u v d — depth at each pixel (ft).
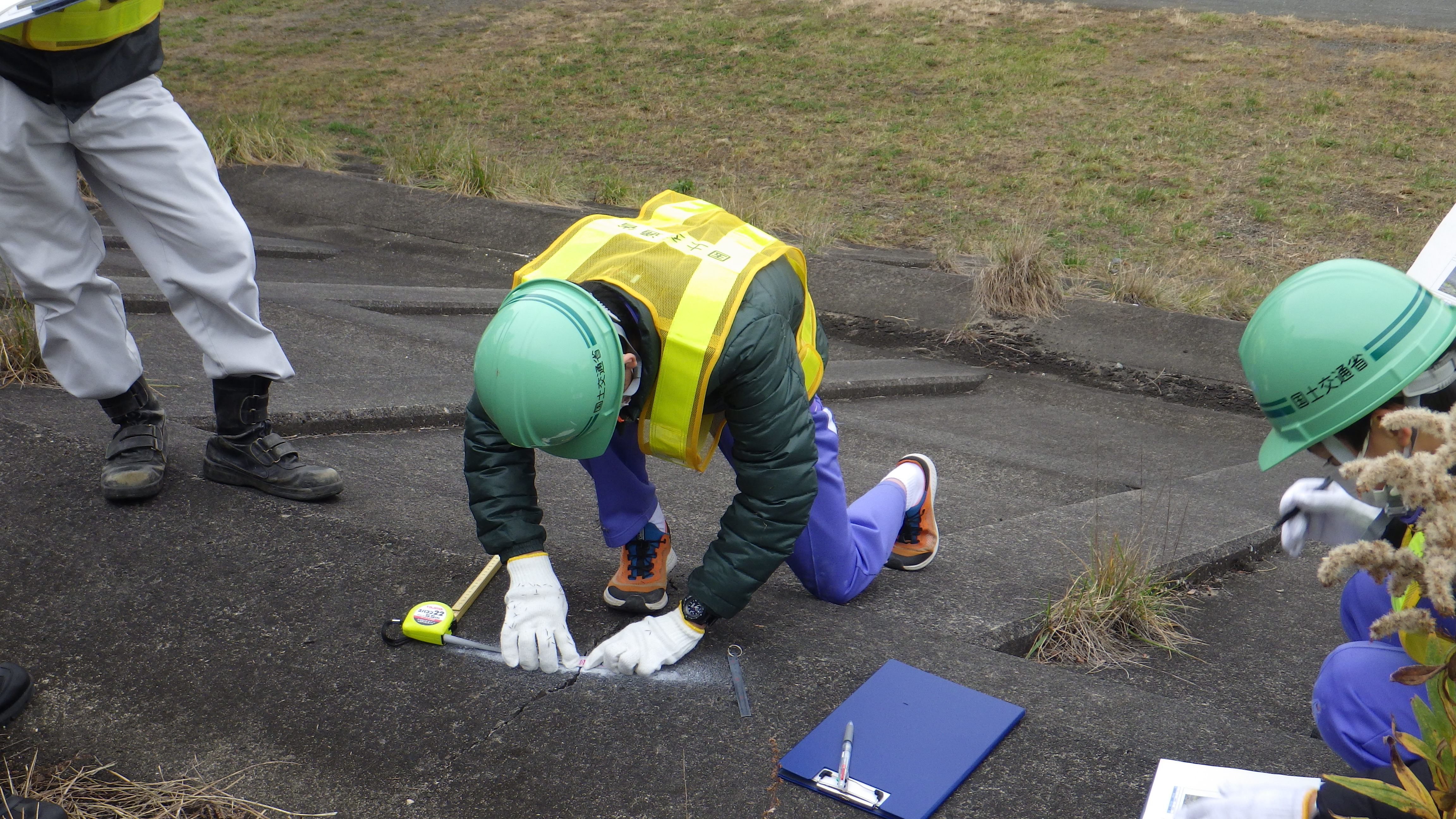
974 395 22.04
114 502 10.00
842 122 48.73
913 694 8.07
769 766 7.39
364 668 8.29
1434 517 4.52
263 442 10.46
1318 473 17.06
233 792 7.27
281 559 9.52
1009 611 10.52
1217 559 12.94
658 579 9.10
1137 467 17.63
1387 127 45.06
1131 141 44.83
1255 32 57.57
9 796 7.15
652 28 64.08
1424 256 12.69
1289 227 36.11
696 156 44.86
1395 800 4.85
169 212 9.45
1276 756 7.68
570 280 7.36
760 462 7.50
